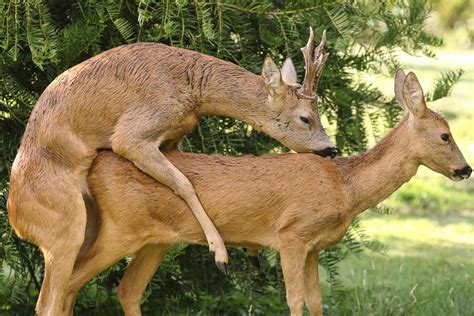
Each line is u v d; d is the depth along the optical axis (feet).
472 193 72.79
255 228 33.32
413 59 119.85
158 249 34.78
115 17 36.37
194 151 38.99
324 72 39.65
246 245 33.86
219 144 38.42
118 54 32.17
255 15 38.60
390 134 34.19
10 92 36.63
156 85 31.91
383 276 51.21
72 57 36.63
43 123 31.78
